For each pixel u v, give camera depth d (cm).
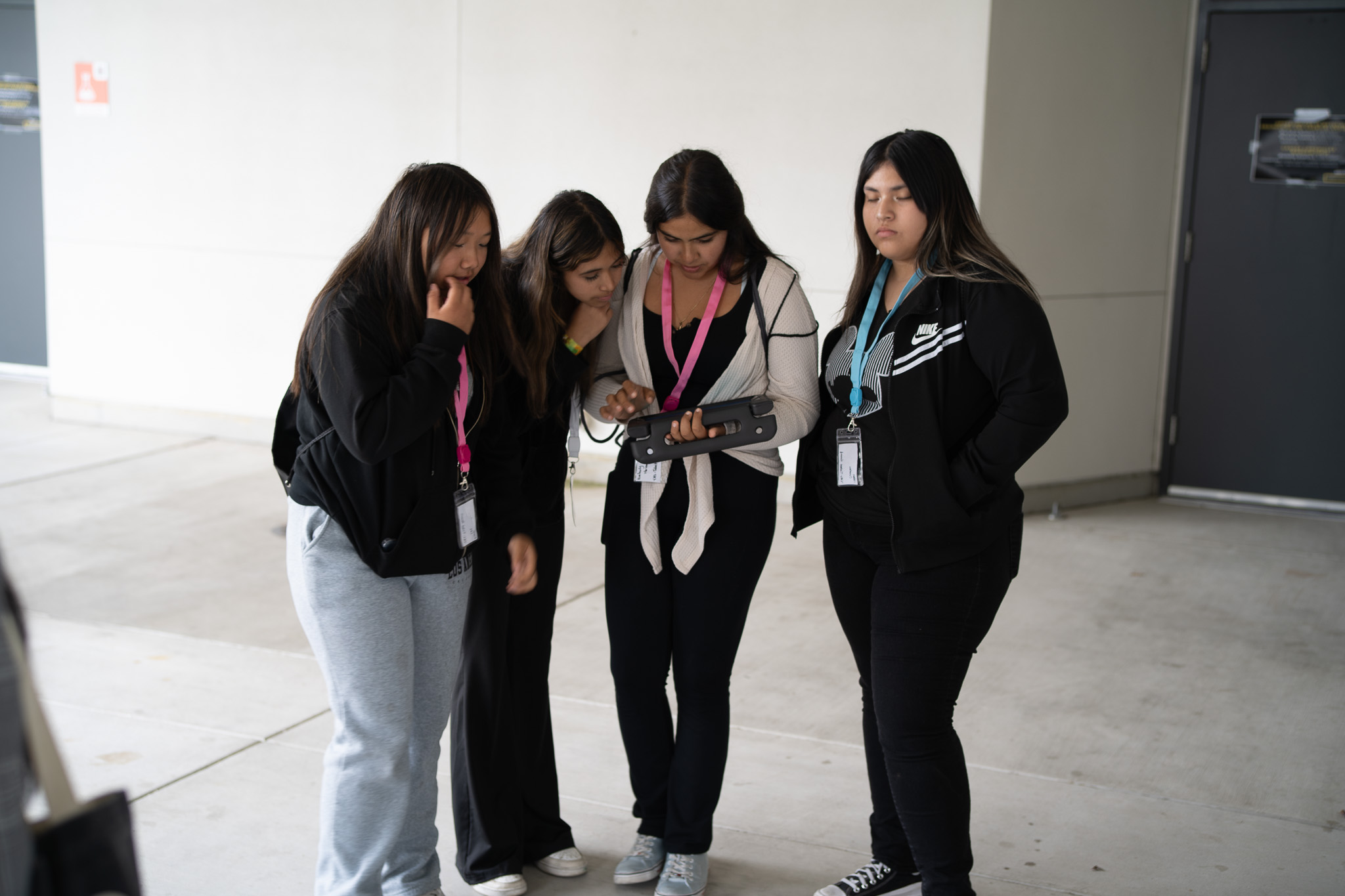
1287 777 289
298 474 191
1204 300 577
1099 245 552
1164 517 559
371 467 186
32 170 809
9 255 828
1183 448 594
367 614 190
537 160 602
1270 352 569
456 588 204
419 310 188
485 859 229
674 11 559
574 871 240
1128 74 542
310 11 631
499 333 205
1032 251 529
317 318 185
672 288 223
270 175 654
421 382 180
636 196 586
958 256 194
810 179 547
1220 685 351
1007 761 298
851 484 205
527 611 230
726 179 206
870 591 216
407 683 195
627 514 227
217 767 288
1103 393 570
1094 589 445
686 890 228
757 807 273
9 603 95
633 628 228
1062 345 550
